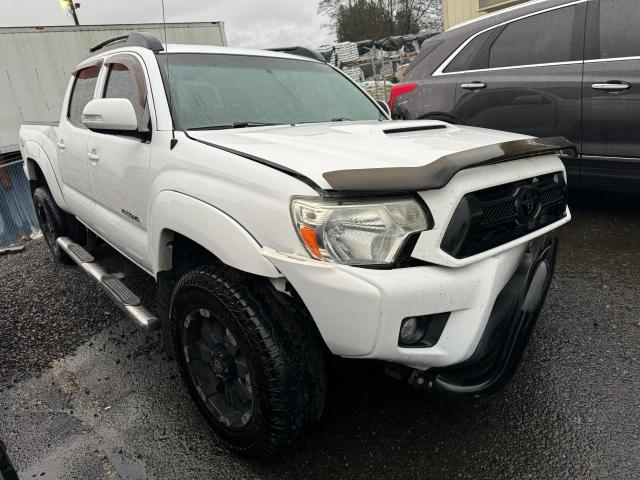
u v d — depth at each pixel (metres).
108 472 2.25
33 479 2.25
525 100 4.48
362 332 1.75
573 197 5.23
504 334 2.05
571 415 2.32
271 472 2.14
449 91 4.97
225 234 2.00
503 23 4.68
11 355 3.38
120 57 3.19
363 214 1.75
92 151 3.30
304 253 1.79
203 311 2.13
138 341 3.36
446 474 2.07
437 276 1.79
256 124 2.77
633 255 3.87
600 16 4.12
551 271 2.39
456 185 1.81
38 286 4.53
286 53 3.58
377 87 12.77
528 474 2.03
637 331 2.92
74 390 2.89
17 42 11.18
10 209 7.61
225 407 2.25
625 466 2.01
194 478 2.16
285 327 1.93
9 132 11.24
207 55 3.08
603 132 4.13
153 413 2.61
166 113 2.58
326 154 1.98
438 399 2.50
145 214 2.71
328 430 2.35
